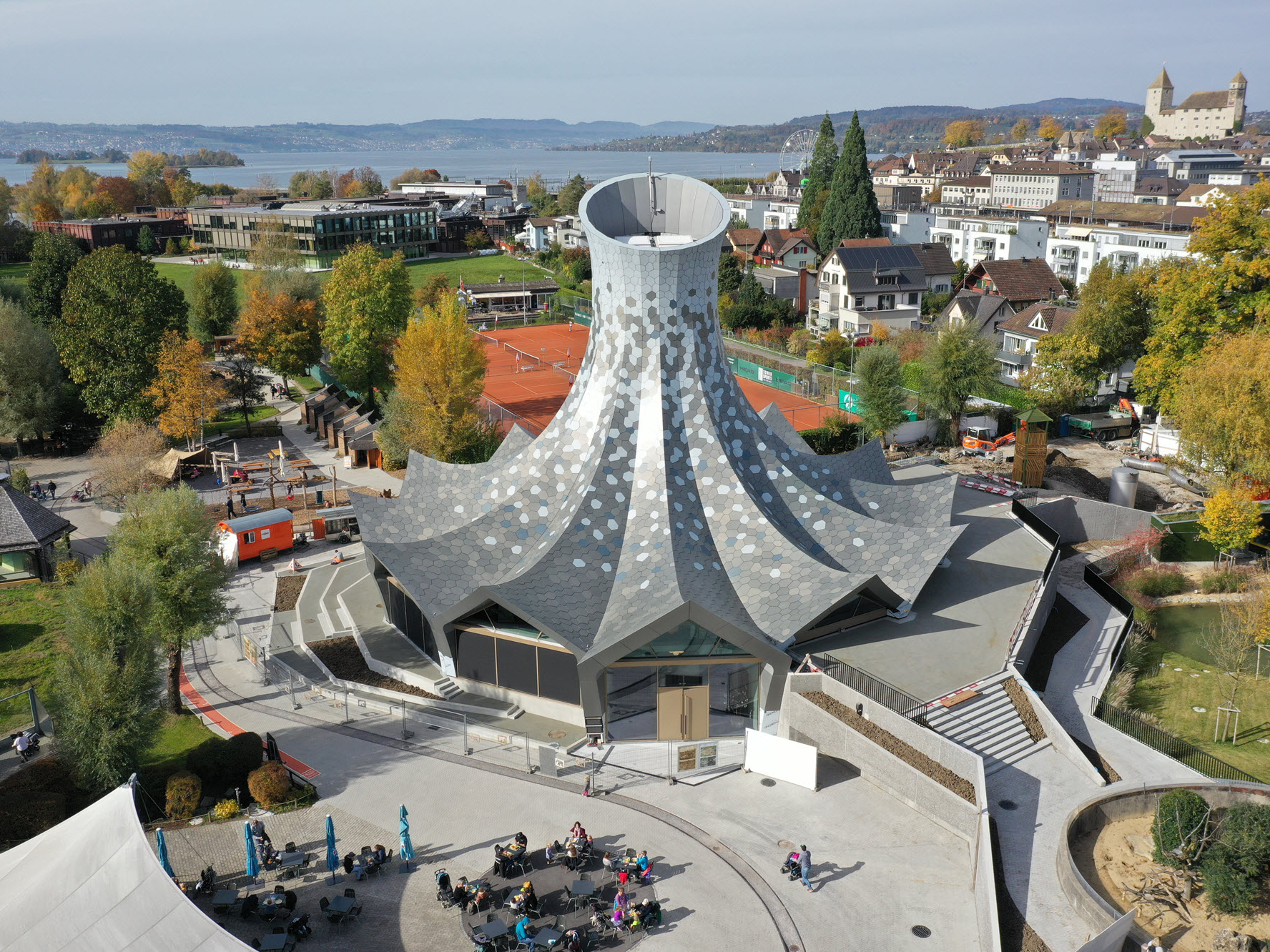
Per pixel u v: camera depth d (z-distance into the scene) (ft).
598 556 143.02
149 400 274.77
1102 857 103.30
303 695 149.48
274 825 115.55
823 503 156.15
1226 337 228.22
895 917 99.35
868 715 124.98
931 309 452.76
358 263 307.37
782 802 119.55
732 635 127.95
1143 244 475.31
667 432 150.71
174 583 136.56
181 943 84.28
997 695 129.49
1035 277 407.03
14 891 89.15
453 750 132.77
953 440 269.03
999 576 165.99
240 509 229.86
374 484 249.55
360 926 98.02
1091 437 280.51
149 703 121.70
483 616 142.82
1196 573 196.95
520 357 425.69
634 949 95.20
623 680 143.74
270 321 339.98
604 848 110.83
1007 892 99.09
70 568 184.96
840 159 546.26
